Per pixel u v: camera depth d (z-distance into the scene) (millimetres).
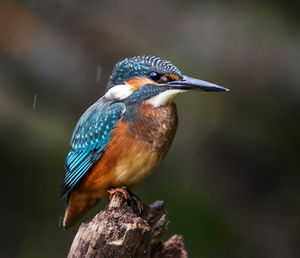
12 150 12539
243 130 13234
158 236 6449
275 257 12453
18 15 14000
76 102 13453
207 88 6844
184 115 13148
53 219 12234
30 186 12383
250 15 13938
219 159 13195
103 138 6762
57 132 13031
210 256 11234
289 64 13211
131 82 7031
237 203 13078
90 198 7180
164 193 12094
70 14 14336
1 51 13422
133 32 14250
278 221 12969
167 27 14328
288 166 13297
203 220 11734
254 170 13391
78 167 7047
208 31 13883
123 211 5719
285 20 13820
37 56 13523
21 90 13414
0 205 12164
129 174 6727
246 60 13305
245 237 12367
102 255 5445
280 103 13188
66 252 11898
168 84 6887
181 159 13031
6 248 11844
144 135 6652
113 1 14852
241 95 13195
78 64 13578
